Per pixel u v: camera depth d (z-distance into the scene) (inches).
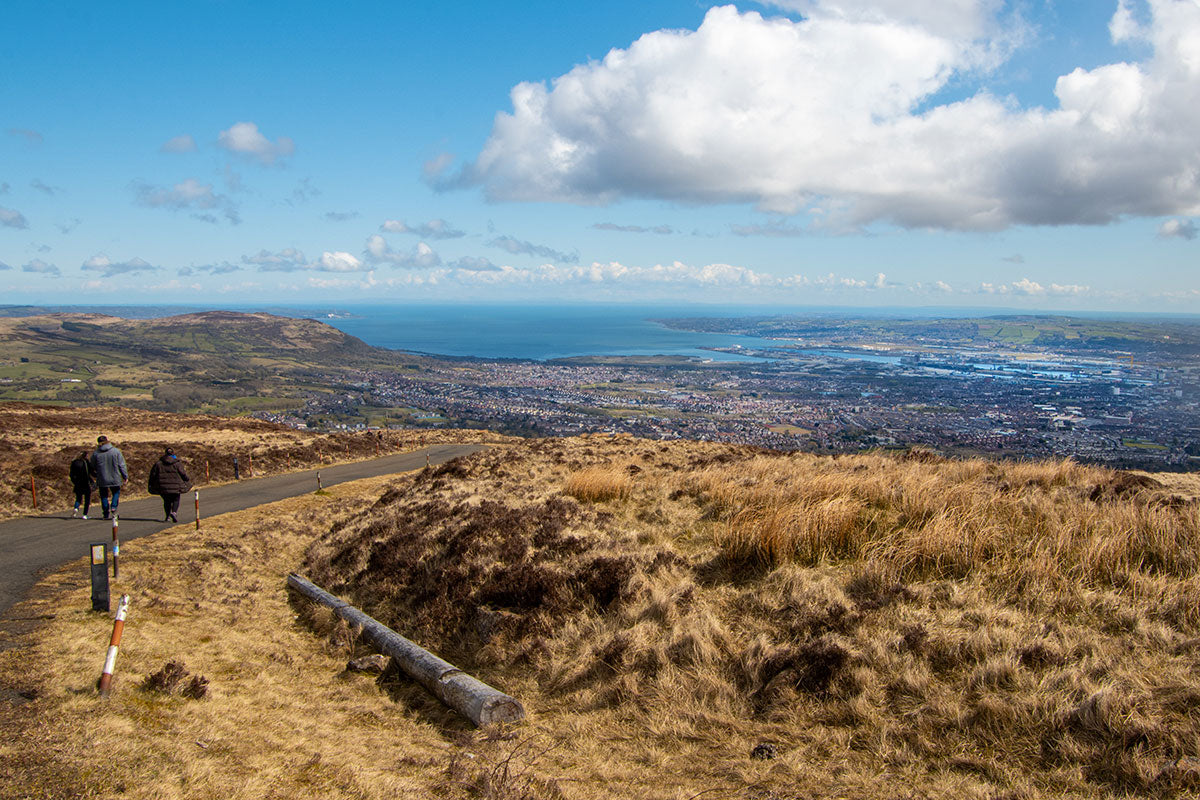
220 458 1152.2
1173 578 293.0
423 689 322.0
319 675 340.2
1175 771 181.9
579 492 573.6
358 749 248.7
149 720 241.0
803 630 296.0
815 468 610.5
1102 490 443.2
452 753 250.4
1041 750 207.3
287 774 215.9
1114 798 182.9
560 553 430.0
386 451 1534.2
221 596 454.3
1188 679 219.1
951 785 199.5
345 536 606.5
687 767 230.8
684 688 278.5
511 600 385.1
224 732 243.6
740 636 307.1
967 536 340.5
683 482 568.7
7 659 285.0
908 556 338.3
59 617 353.7
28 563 493.4
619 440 1152.2
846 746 228.4
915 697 242.7
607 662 309.9
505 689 319.3
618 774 229.8
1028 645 250.8
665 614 331.9
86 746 209.2
